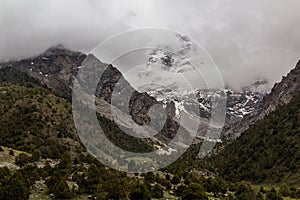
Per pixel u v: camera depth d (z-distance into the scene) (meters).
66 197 102.12
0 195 92.75
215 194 144.88
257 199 145.38
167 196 121.00
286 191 166.12
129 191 105.44
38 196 102.31
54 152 183.75
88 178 113.12
